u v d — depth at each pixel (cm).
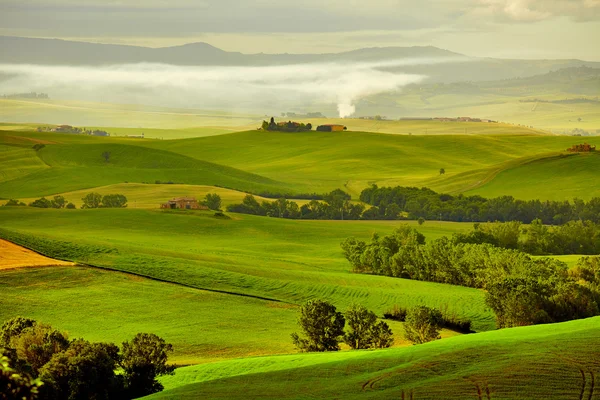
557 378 6931
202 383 7981
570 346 7819
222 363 10262
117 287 17425
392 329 14812
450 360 7706
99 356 8725
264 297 17625
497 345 8094
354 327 12850
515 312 14675
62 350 9162
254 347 13125
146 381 9169
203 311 15962
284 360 9931
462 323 15375
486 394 6700
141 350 9500
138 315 15438
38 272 17950
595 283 18075
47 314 15238
